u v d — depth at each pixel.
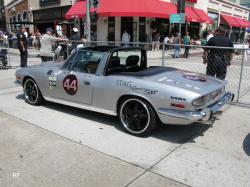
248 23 41.34
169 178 3.38
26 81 6.24
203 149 4.15
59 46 11.63
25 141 4.37
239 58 16.39
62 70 5.55
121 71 5.20
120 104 4.73
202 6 28.91
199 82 4.67
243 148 4.20
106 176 3.41
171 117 4.23
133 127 4.66
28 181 3.31
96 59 5.05
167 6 21.72
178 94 4.14
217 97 4.76
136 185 3.23
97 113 5.72
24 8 31.25
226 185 3.25
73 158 3.84
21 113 5.70
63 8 24.48
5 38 20.30
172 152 4.05
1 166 3.64
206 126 5.08
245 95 7.55
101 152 4.03
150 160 3.81
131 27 21.31
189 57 11.55
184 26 25.73
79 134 4.66
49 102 6.49
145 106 4.42
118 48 5.10
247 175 3.46
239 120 5.43
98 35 21.72
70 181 3.31
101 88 4.89
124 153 4.00
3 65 12.16
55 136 4.57
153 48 11.05
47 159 3.82
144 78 4.59
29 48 23.05
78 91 5.26
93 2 13.25
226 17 34.62
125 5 18.95
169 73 5.04
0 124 5.08
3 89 7.93
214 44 6.56
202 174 3.47
